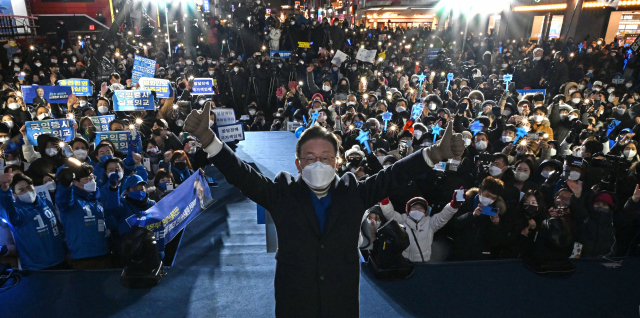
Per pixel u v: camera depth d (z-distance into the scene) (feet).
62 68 43.86
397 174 5.54
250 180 5.36
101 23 72.18
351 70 47.70
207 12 78.13
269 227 13.01
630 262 12.02
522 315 9.68
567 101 32.55
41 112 22.44
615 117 29.43
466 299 10.28
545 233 11.48
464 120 24.09
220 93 44.39
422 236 12.49
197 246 13.38
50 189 14.07
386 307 9.94
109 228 12.65
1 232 11.84
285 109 38.75
